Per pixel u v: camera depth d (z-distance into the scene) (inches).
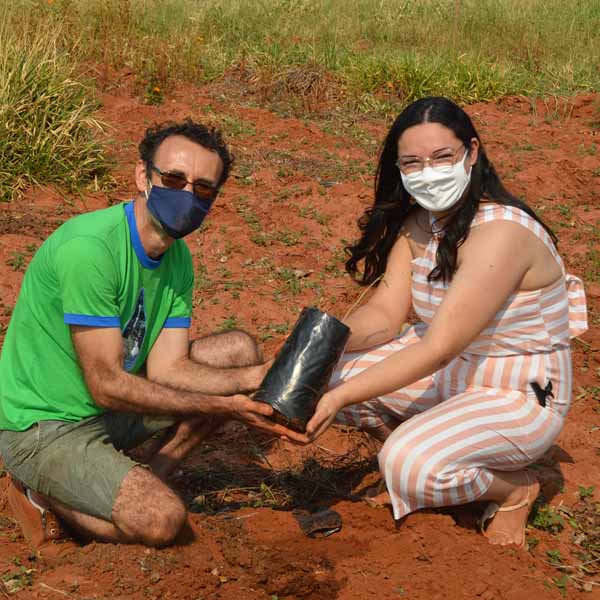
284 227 206.1
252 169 242.1
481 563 109.2
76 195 218.4
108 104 290.4
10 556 109.9
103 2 353.1
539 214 225.3
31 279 109.2
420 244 117.2
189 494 124.3
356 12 425.1
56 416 109.4
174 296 114.4
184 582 103.1
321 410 107.8
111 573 103.7
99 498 105.9
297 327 109.1
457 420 109.9
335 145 274.1
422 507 111.8
